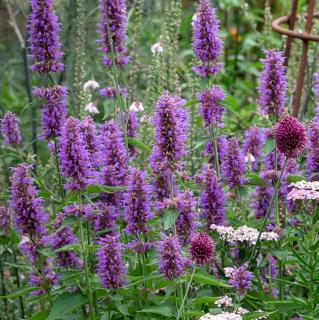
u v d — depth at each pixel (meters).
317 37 1.49
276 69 1.27
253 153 1.42
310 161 1.29
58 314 1.15
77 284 1.18
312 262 1.19
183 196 1.18
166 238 1.11
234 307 1.15
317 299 1.17
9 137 1.33
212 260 1.24
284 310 1.18
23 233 1.20
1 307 1.46
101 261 1.13
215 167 1.34
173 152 1.15
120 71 1.37
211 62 1.29
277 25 1.55
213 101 1.28
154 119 1.16
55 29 1.29
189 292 1.23
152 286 1.19
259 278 1.26
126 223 1.26
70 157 1.14
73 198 1.20
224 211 1.27
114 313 1.21
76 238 1.21
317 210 1.27
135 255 1.26
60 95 1.29
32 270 1.26
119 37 1.34
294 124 1.18
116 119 1.33
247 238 1.22
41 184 1.28
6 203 1.47
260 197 1.34
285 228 1.33
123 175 1.22
